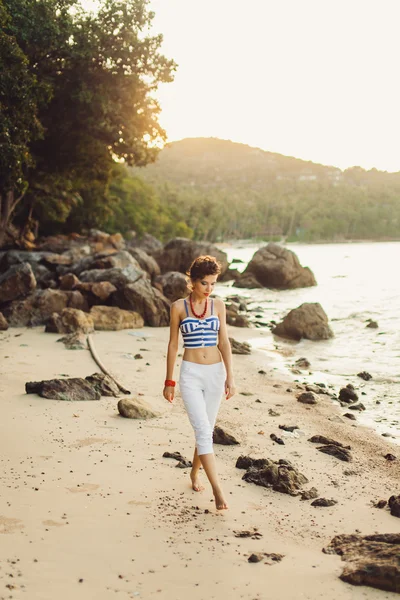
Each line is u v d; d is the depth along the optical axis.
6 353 11.61
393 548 3.83
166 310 17.48
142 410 7.40
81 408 7.65
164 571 3.73
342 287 34.16
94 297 18.20
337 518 4.68
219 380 4.78
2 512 4.51
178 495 5.00
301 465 6.00
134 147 25.81
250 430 7.21
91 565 3.78
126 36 22.31
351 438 7.18
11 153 18.59
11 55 17.98
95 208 56.59
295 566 3.83
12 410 7.43
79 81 22.81
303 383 10.52
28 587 3.48
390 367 12.23
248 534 4.29
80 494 4.93
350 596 3.47
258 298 28.80
